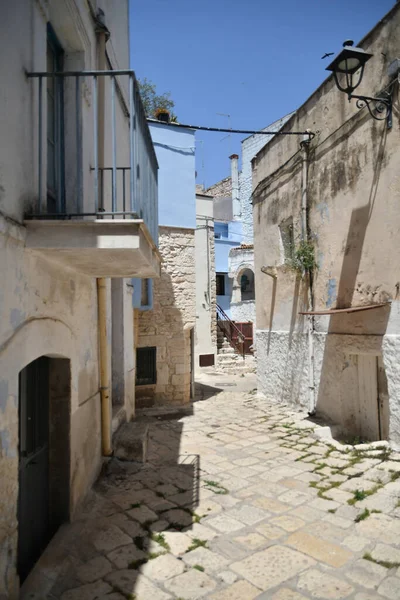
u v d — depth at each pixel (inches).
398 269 218.7
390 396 217.9
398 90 216.5
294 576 114.6
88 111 172.7
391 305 222.5
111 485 181.8
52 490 140.5
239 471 200.1
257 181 419.8
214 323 660.1
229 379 577.0
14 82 104.1
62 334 134.6
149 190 171.2
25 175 109.9
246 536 136.9
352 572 116.1
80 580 113.3
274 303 378.9
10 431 94.0
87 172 169.0
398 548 128.1
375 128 237.0
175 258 422.0
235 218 1010.1
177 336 411.8
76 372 150.8
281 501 164.4
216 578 114.0
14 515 95.0
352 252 259.3
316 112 303.7
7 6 101.0
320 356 296.8
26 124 111.2
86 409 166.7
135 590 108.8
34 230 109.3
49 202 143.8
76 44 161.5
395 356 215.8
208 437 267.7
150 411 367.6
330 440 245.6
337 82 207.5
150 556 125.1
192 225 431.2
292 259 321.1
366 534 137.1
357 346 249.3
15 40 105.0
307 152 314.8
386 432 238.4
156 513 154.3
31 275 111.0
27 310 107.7
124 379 285.6
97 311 191.6
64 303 139.4
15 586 94.7
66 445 141.1
